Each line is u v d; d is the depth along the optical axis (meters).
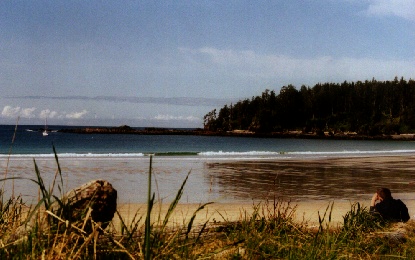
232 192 14.72
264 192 14.81
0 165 24.05
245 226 5.04
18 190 14.00
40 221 2.94
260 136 172.12
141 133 193.75
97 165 25.44
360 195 14.45
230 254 3.99
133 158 32.66
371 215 6.52
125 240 3.48
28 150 59.56
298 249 4.23
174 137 157.88
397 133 164.00
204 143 105.81
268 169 24.30
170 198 13.09
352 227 5.53
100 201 3.80
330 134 163.50
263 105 195.50
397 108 180.00
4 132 166.38
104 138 131.12
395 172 23.30
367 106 182.38
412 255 4.71
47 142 93.06
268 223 5.25
